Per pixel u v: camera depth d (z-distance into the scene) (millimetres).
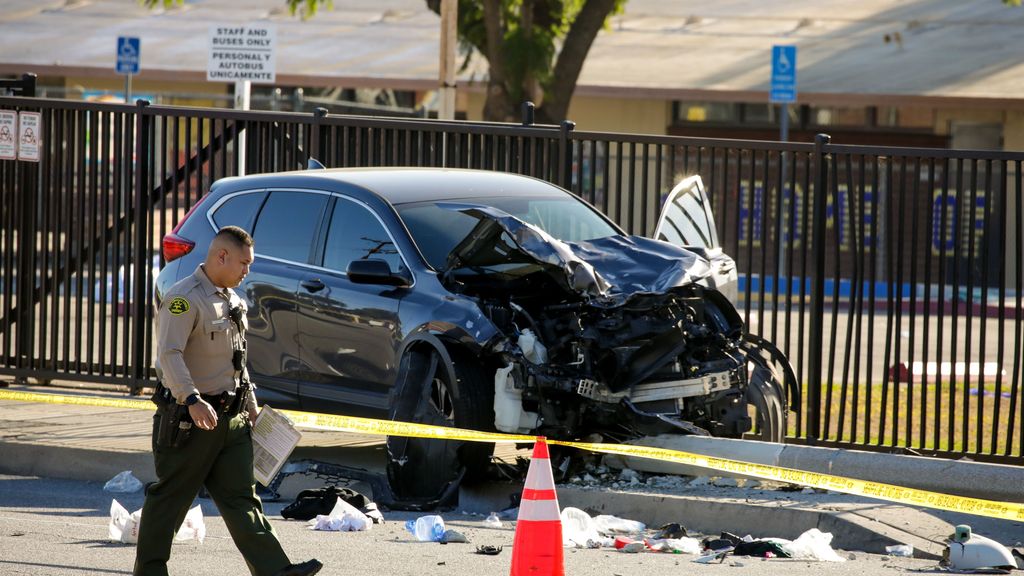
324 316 35312
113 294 47938
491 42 74250
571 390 31562
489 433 31969
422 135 45125
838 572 25875
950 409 38156
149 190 47562
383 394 34250
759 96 95062
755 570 25984
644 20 115375
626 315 32156
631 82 97688
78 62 105188
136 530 28016
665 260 33906
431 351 33500
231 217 38375
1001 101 91000
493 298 33625
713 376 33219
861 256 39188
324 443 39625
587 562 26641
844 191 83438
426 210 35812
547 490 23094
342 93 111250
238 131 46906
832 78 96812
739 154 40500
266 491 34844
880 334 68625
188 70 103688
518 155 43969
